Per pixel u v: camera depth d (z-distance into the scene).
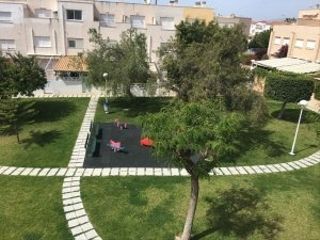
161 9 39.31
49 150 18.59
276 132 22.89
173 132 9.23
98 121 23.72
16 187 14.69
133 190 14.69
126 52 25.16
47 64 33.94
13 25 34.97
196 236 11.91
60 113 25.02
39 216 12.71
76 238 11.59
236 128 9.67
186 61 19.38
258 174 16.75
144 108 27.09
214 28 27.73
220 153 9.16
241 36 19.39
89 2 35.53
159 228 12.25
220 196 14.51
